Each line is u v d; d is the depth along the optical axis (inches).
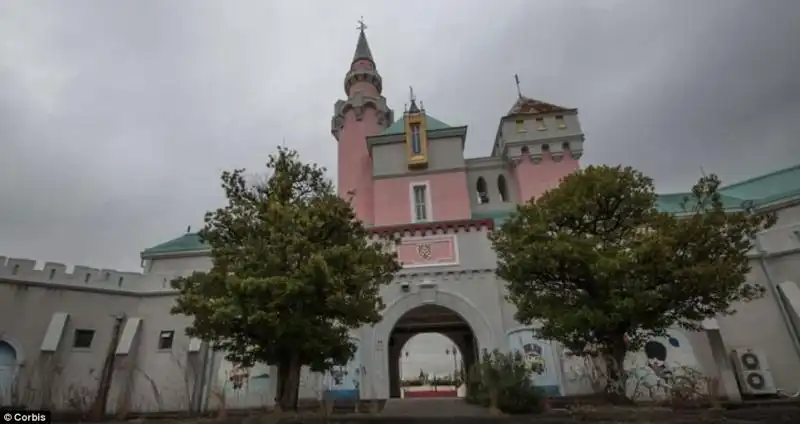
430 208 1311.5
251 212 680.4
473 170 1423.5
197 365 1003.3
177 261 1192.2
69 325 1018.7
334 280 582.2
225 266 642.8
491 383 695.7
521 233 714.8
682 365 842.8
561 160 1349.7
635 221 701.9
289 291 557.9
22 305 981.8
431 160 1378.0
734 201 1111.0
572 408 645.9
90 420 779.4
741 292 669.9
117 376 1003.9
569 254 636.1
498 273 764.0
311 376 932.0
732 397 842.8
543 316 701.9
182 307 629.9
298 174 733.3
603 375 728.3
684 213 919.7
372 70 1786.4
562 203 725.3
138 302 1135.6
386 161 1398.9
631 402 637.9
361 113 1631.4
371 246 699.4
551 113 1406.3
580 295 679.7
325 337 619.2
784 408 615.5
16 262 998.4
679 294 617.9
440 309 1129.4
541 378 891.4
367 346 965.2
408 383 2062.0
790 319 929.5
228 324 587.2
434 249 1048.2
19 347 948.6
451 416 636.1
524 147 1363.2
